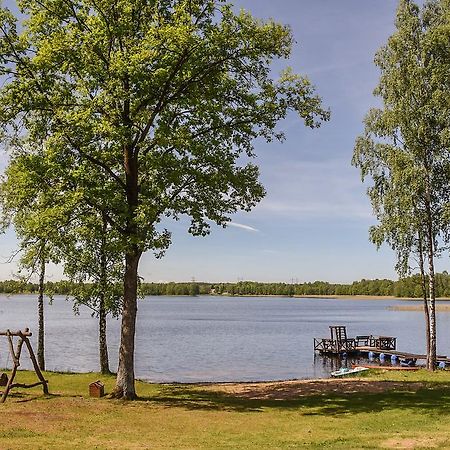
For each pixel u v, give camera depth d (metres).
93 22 16.39
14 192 19.16
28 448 10.86
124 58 16.06
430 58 25.73
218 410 16.16
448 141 24.73
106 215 17.34
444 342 55.50
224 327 77.94
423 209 27.03
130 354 18.03
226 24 17.31
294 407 16.78
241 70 18.58
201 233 19.19
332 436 12.66
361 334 67.50
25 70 16.70
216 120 18.38
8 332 17.19
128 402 17.12
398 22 26.84
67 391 19.58
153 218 16.47
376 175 27.55
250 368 36.72
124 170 19.42
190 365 37.75
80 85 17.14
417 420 14.50
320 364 39.62
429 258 27.58
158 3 17.36
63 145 16.52
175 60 16.70
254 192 19.95
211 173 18.45
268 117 19.05
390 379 24.42
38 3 17.08
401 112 25.83
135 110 17.12
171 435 12.72
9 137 18.47
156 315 115.31
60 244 18.17
